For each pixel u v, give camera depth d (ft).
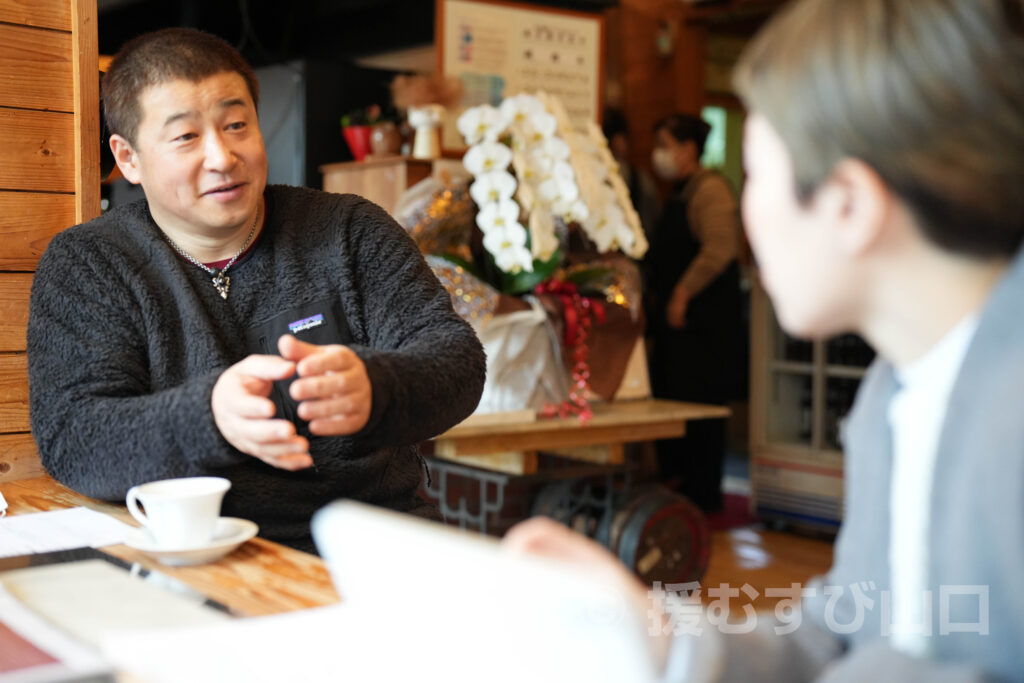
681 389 14.33
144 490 3.66
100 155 5.86
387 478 5.05
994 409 1.87
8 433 5.52
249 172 4.92
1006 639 1.87
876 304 2.09
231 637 2.29
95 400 4.42
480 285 9.28
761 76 2.05
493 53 13.88
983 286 1.99
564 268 10.39
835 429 13.94
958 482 1.92
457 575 1.74
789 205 2.02
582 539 2.12
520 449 9.16
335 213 5.32
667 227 14.34
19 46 5.54
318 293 5.12
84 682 2.11
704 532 10.15
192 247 5.08
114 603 2.86
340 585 2.07
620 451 10.26
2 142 5.51
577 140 10.14
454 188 9.68
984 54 1.84
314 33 18.65
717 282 14.14
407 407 4.38
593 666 1.60
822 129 1.92
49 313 4.73
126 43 5.05
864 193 1.92
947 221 1.90
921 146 1.86
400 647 1.87
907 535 2.25
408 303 5.15
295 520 4.75
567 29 14.52
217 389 3.88
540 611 1.63
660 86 18.39
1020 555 1.81
